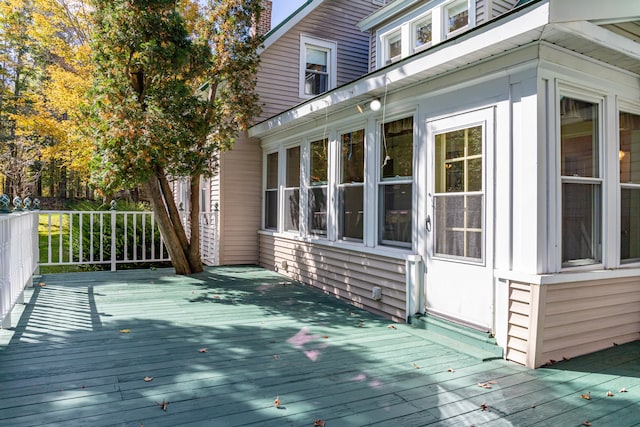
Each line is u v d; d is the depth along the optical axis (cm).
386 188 465
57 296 498
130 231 777
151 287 568
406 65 388
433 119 397
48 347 324
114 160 515
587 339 333
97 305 463
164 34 528
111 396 241
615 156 361
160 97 531
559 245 319
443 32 696
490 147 340
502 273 325
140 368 286
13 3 1212
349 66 899
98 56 524
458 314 366
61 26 1100
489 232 339
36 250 624
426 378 279
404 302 423
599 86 346
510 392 259
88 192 2169
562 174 325
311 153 623
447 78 378
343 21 891
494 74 336
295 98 825
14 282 391
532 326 303
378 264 464
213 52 637
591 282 336
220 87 712
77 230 761
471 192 357
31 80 1569
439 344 353
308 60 851
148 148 516
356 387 262
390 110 453
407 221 435
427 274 402
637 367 305
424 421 220
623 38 313
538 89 308
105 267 759
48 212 632
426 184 404
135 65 538
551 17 267
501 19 297
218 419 217
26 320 395
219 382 265
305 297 536
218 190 780
